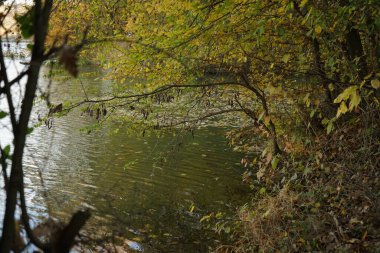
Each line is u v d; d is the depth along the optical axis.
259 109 9.15
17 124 1.54
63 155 12.21
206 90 8.49
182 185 9.95
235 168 11.18
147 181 10.16
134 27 7.29
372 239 4.60
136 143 13.87
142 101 8.14
